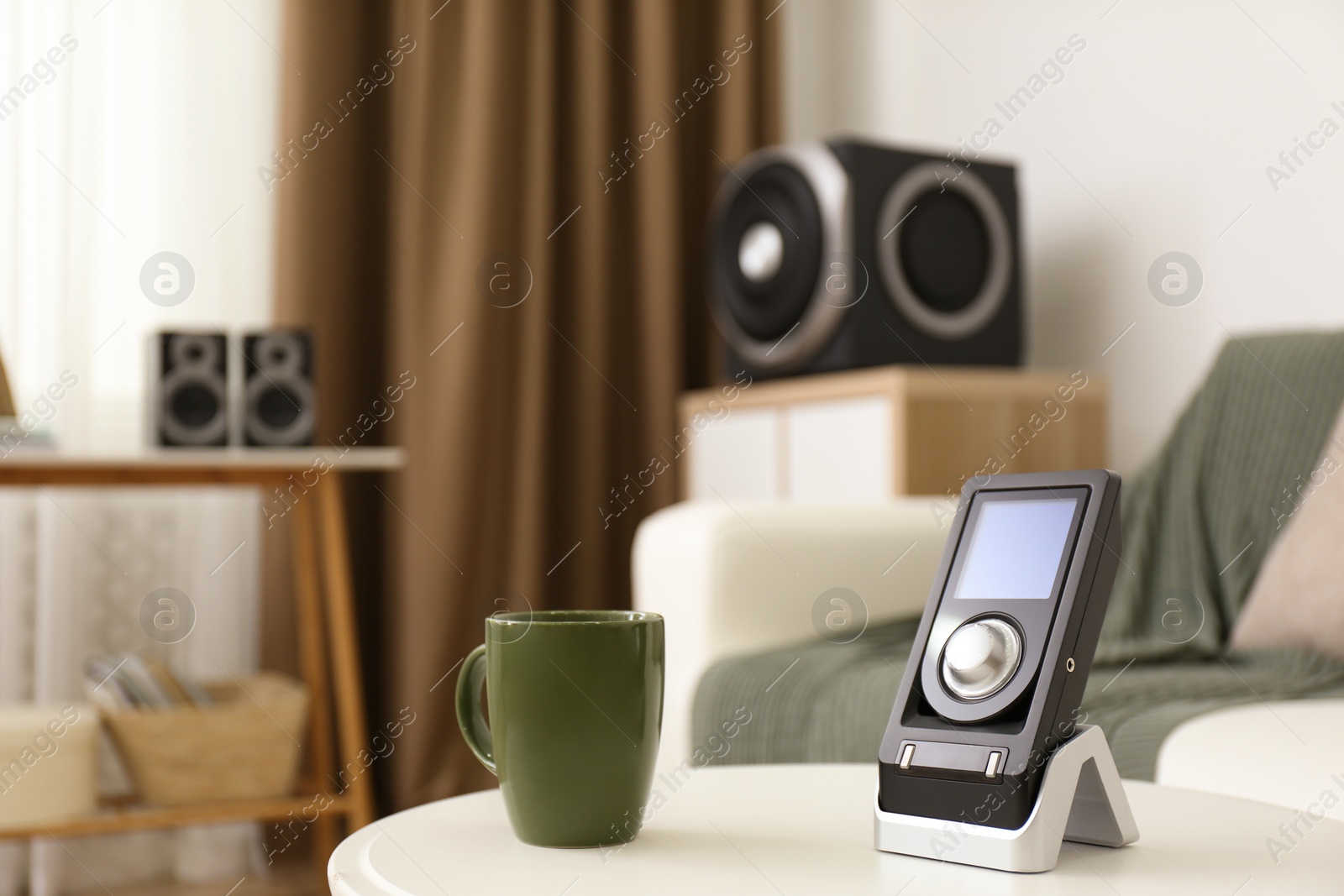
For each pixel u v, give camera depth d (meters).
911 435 1.89
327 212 2.29
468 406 2.31
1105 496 0.59
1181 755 0.95
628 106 2.56
